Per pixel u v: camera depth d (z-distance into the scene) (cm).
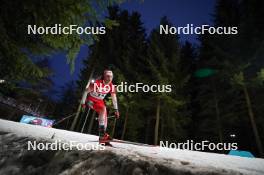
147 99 2062
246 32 1855
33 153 241
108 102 1914
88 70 2327
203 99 2064
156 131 1814
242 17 1970
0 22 454
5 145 273
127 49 2567
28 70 543
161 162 193
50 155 230
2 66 537
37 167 223
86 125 2720
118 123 2156
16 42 543
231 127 1942
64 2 448
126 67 2273
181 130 2080
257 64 1723
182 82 2052
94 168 198
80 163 208
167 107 1945
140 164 190
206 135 2061
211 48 2278
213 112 1964
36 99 3114
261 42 1694
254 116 1716
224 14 2150
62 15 467
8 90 645
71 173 201
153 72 2023
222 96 1905
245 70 1770
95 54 2158
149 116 2097
